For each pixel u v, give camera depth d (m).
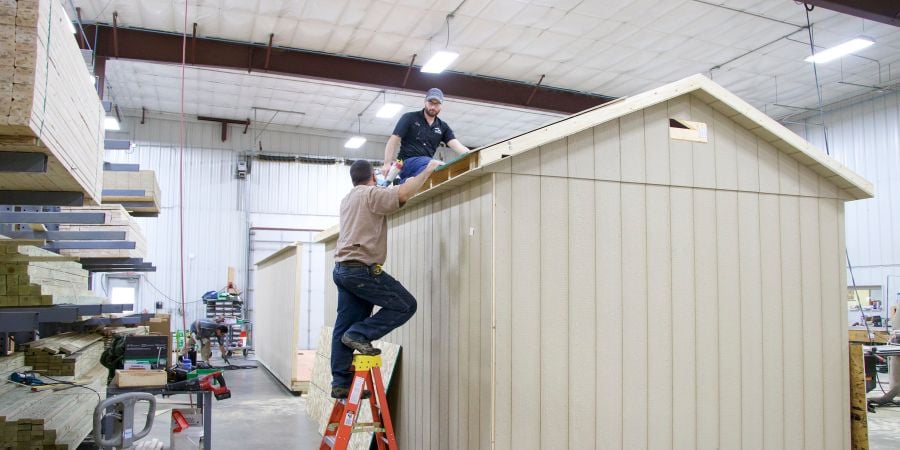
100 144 5.64
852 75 16.45
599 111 4.83
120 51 13.55
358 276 4.79
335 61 15.27
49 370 7.63
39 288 4.73
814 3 10.49
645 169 5.08
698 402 5.08
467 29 13.78
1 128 3.28
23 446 4.86
